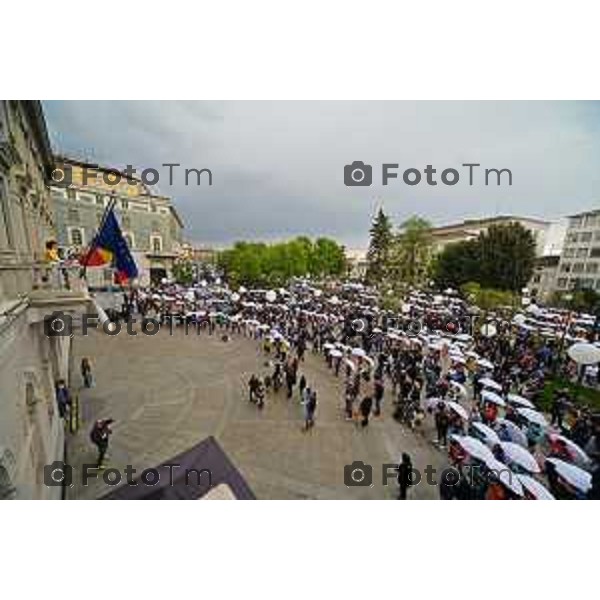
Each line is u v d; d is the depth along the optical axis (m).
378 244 70.44
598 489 8.88
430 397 14.90
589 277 55.72
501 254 45.97
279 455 12.16
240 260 63.50
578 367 19.31
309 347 24.52
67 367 17.78
